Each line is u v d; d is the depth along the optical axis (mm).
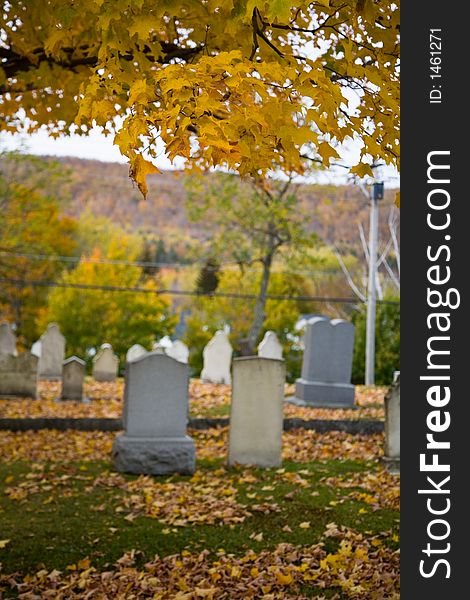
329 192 24312
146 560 5988
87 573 5559
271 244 25422
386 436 9727
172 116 3236
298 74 3500
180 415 9547
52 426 12555
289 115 3381
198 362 36312
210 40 4621
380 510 7387
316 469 9562
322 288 39469
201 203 25891
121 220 50688
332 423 12703
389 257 36750
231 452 9656
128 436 9391
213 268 30719
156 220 50625
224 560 5859
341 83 4191
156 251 49875
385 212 35312
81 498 7980
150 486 8562
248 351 26359
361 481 8781
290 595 5176
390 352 22578
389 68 4086
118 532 6664
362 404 16109
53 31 4512
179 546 6297
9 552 6102
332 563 5703
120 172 50844
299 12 4000
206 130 3162
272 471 9406
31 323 38000
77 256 47188
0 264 31219
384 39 4031
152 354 9508
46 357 20094
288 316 33938
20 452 10562
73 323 33594
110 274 33875
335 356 15898
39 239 32094
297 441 11758
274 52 3771
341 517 7129
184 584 5316
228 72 3352
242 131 3398
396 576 5383
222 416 14000
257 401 9656
